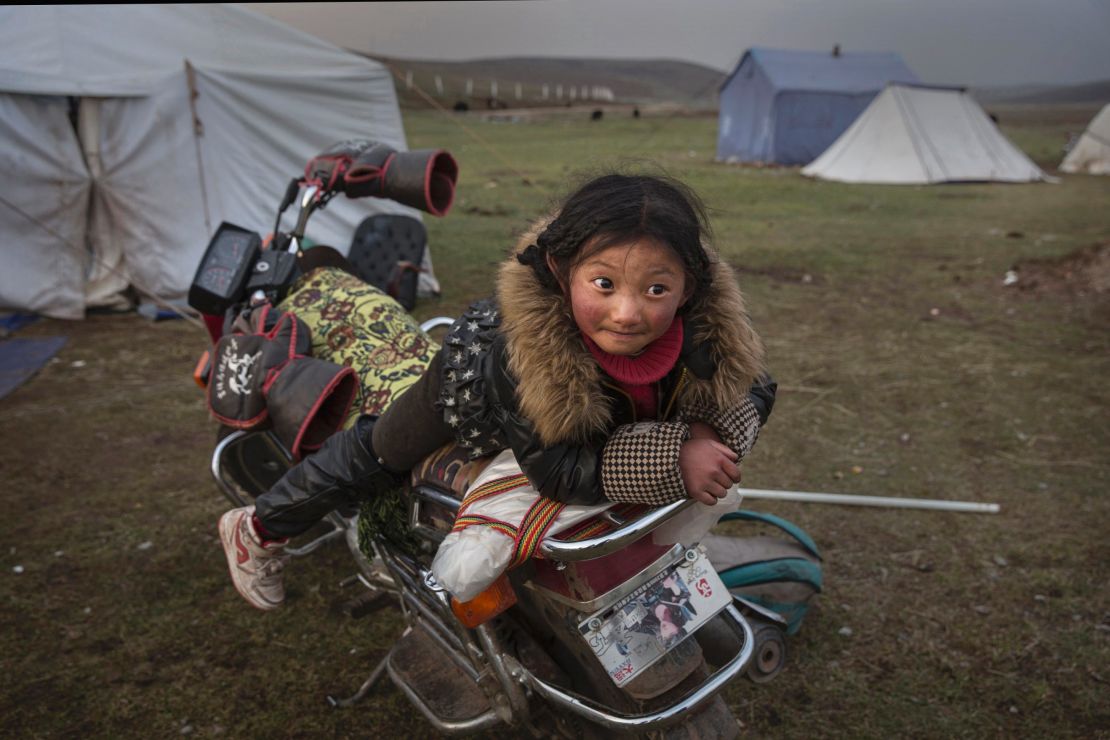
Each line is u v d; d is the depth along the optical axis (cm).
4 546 333
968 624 283
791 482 385
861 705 248
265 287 258
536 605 181
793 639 277
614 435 143
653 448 138
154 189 639
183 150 638
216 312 263
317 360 226
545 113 5053
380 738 240
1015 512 354
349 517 235
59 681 261
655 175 136
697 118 4781
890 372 530
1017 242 995
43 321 643
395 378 224
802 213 1268
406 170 269
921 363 547
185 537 342
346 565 323
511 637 194
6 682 260
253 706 252
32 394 498
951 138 1811
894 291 750
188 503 369
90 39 622
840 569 315
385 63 706
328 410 226
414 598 204
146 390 506
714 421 149
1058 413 459
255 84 648
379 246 562
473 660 182
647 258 121
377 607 246
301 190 295
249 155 662
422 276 684
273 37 673
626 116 4759
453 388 150
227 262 260
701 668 173
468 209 1195
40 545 335
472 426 152
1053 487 376
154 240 648
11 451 418
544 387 134
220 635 284
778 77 2106
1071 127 4003
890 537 337
